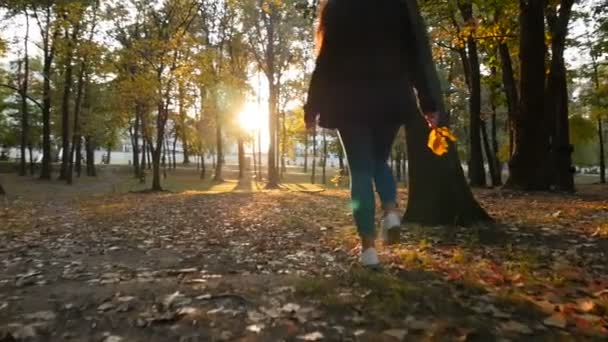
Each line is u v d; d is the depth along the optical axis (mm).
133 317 2752
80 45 25234
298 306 2889
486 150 28906
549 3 15992
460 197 6652
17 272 4047
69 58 28703
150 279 3598
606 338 2484
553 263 4199
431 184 6680
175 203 13469
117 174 51156
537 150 14531
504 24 15953
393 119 3285
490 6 14953
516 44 17875
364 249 3539
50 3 26109
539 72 14180
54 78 38125
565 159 17547
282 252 4863
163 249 5191
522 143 14617
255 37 33062
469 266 4004
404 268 3844
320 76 3291
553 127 17469
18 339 2477
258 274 3727
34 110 47344
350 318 2711
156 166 24844
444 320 2689
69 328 2617
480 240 5348
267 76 31406
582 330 2590
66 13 25812
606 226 6293
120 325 2645
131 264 4312
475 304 2957
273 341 2418
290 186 37031
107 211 11023
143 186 34250
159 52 22688
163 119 24797
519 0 14125
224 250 5059
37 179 36094
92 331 2574
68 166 34625
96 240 6086
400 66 3252
